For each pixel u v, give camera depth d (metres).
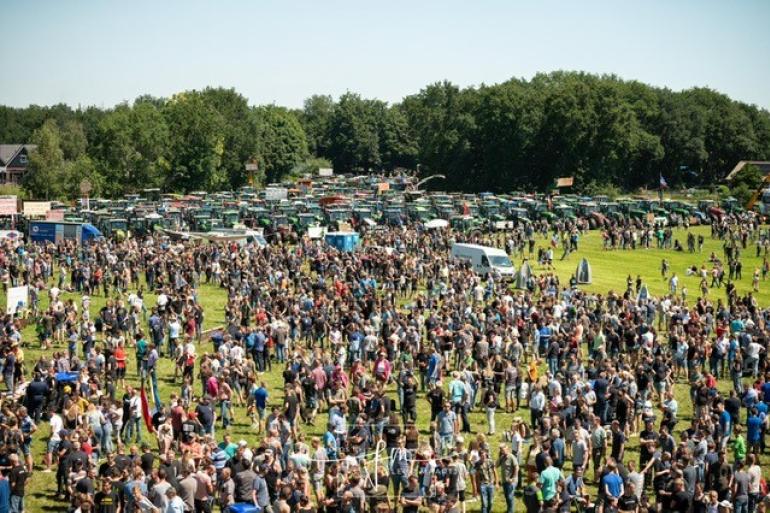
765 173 161.25
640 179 170.50
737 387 36.09
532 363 35.41
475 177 169.25
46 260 61.94
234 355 35.19
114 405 28.56
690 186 174.38
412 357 38.28
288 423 26.88
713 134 175.88
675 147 170.88
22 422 27.00
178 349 38.16
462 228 93.94
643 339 39.53
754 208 121.81
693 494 23.14
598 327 41.31
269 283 54.72
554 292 56.25
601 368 33.06
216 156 164.38
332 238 76.75
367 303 45.12
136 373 39.09
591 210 106.75
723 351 39.62
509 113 160.00
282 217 93.06
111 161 152.75
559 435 25.16
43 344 43.06
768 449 31.30
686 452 23.89
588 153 153.75
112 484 22.44
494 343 37.44
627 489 21.92
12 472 22.81
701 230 103.88
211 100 181.38
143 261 65.44
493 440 31.17
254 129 182.12
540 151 158.38
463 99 189.00
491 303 49.34
